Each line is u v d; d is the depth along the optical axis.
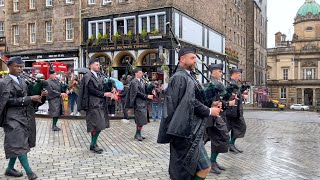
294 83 77.56
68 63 31.17
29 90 6.23
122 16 28.50
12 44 34.59
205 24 33.84
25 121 6.07
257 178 6.33
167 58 25.62
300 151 9.13
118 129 12.64
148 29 27.38
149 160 7.59
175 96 4.08
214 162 6.80
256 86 58.53
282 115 23.83
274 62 81.56
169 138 4.15
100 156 7.96
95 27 29.92
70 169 6.77
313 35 78.88
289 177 6.43
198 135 4.14
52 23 32.09
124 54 28.31
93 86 8.17
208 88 4.53
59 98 12.12
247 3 58.66
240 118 8.59
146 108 10.36
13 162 6.35
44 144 9.45
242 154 8.61
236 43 50.78
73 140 10.09
